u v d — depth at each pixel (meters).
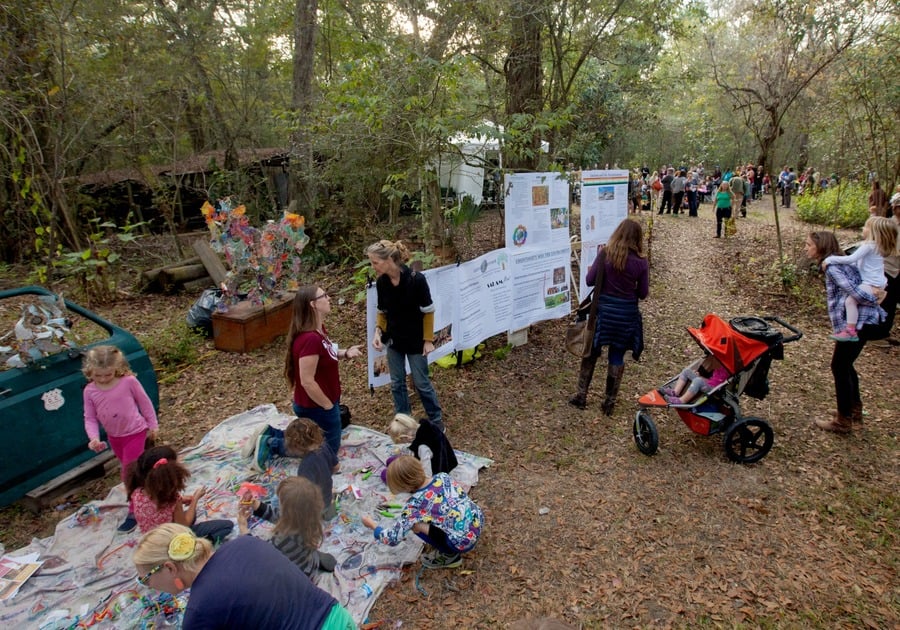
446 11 7.52
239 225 6.83
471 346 5.91
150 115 12.38
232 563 2.00
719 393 4.33
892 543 3.43
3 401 3.79
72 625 2.90
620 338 4.77
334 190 11.59
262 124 14.70
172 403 5.57
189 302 9.26
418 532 3.17
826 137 13.59
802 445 4.52
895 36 8.18
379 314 4.69
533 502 3.89
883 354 6.22
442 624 2.92
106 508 3.86
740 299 8.44
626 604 3.03
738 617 2.93
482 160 6.32
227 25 14.59
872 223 4.23
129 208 15.56
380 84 6.27
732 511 3.75
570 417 5.08
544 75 9.96
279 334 7.25
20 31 8.99
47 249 9.83
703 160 27.53
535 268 6.54
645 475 4.18
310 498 2.91
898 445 4.46
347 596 3.07
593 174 7.16
